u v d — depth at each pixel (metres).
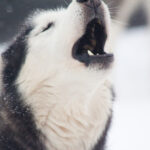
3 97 13.09
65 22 12.51
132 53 40.34
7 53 13.81
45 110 12.79
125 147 21.70
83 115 12.84
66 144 12.92
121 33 39.34
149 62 38.28
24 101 12.84
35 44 13.12
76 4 12.22
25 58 13.16
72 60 12.32
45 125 12.82
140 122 24.95
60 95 12.70
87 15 12.15
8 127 12.85
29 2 37.41
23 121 12.77
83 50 12.80
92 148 13.27
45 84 12.78
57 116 12.80
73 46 12.34
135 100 30.58
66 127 12.83
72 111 12.77
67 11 12.54
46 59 12.79
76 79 12.39
